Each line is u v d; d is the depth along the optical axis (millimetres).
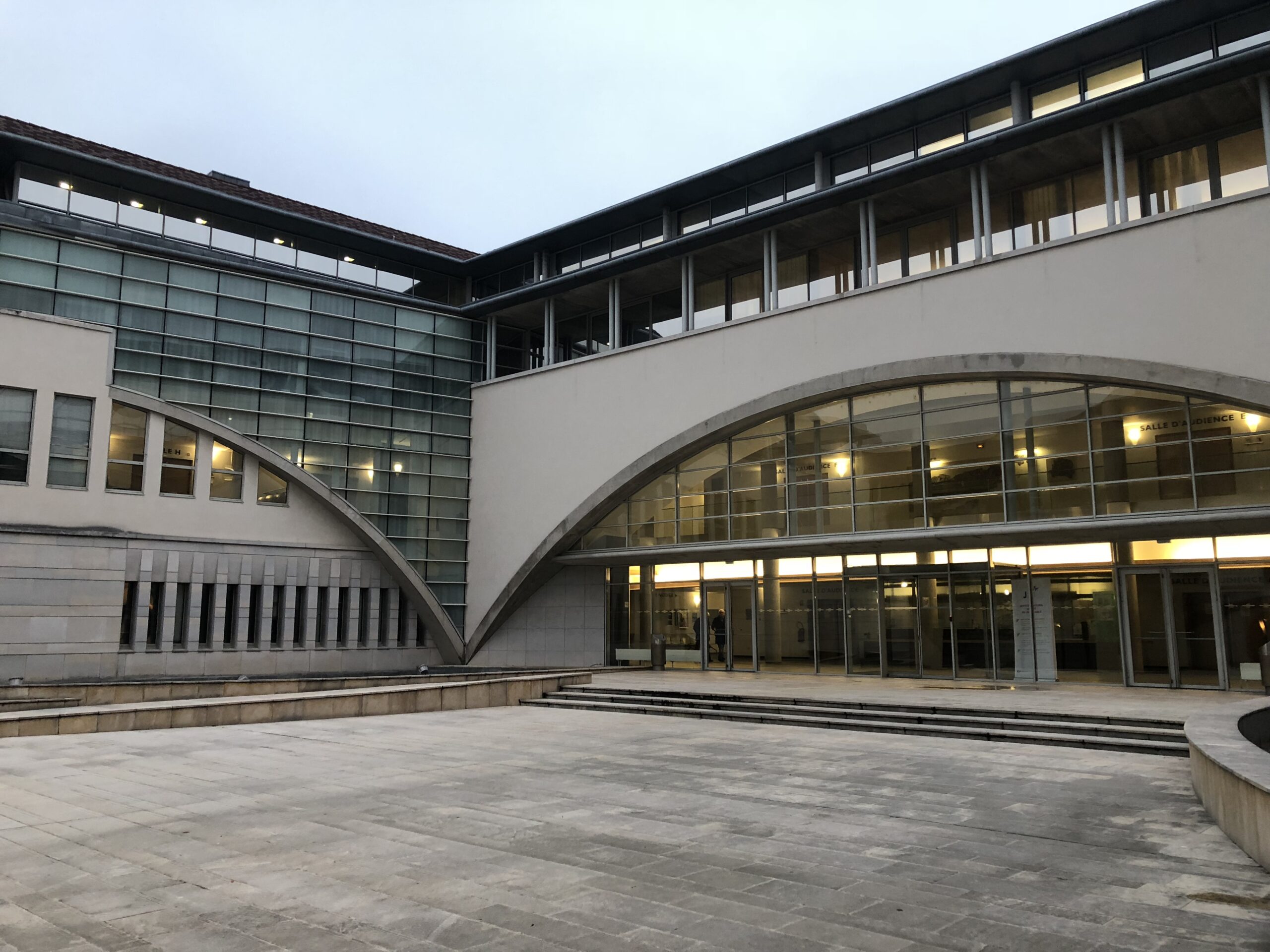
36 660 26734
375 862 7988
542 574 33656
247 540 31016
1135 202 24344
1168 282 21422
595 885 7316
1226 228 20781
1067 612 24422
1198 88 21562
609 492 31328
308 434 32375
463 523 35406
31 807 10320
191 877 7551
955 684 24438
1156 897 6992
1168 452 22047
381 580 33844
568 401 33000
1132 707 17891
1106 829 9281
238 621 30562
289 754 14375
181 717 17562
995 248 26281
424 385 35188
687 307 30406
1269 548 21750
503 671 31359
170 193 31359
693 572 31625
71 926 6340
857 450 27031
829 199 27031
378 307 34562
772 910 6664
